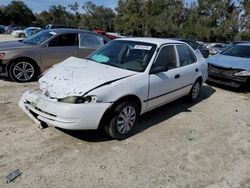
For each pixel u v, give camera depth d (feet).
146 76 14.06
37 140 12.48
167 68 15.28
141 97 13.67
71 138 12.91
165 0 183.62
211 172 11.21
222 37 159.94
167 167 11.27
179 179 10.54
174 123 16.12
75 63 14.78
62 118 11.44
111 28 263.70
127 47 15.88
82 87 11.79
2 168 10.20
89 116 11.59
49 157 11.18
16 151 11.43
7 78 23.62
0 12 244.63
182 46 18.30
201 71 20.15
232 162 12.16
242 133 15.56
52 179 9.83
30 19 267.80
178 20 186.19
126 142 13.06
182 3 185.26
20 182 9.52
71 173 10.27
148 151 12.41
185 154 12.48
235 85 24.80
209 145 13.64
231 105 21.09
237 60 26.11
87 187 9.58
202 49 45.21
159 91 15.11
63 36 24.52
